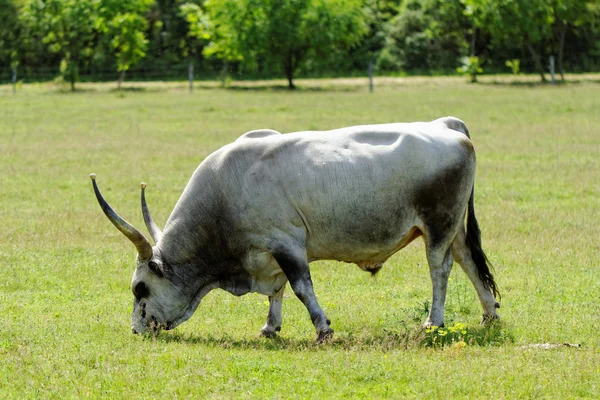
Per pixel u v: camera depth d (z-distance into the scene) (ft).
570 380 37.55
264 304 54.08
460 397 36.06
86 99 205.16
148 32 302.25
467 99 190.90
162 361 40.65
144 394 36.60
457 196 47.03
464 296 54.19
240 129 146.51
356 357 41.01
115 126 153.38
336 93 215.31
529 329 46.60
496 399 35.73
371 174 45.96
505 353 41.65
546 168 105.60
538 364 39.78
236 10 249.14
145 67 293.23
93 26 257.55
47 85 250.78
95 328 47.09
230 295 56.29
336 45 256.93
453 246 49.57
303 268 45.96
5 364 40.37
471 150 47.70
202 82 265.75
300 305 53.67
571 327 46.75
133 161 114.73
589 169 104.68
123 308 52.39
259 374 38.88
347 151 46.34
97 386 37.45
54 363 40.37
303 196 45.75
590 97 190.80
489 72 289.12
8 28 285.02
